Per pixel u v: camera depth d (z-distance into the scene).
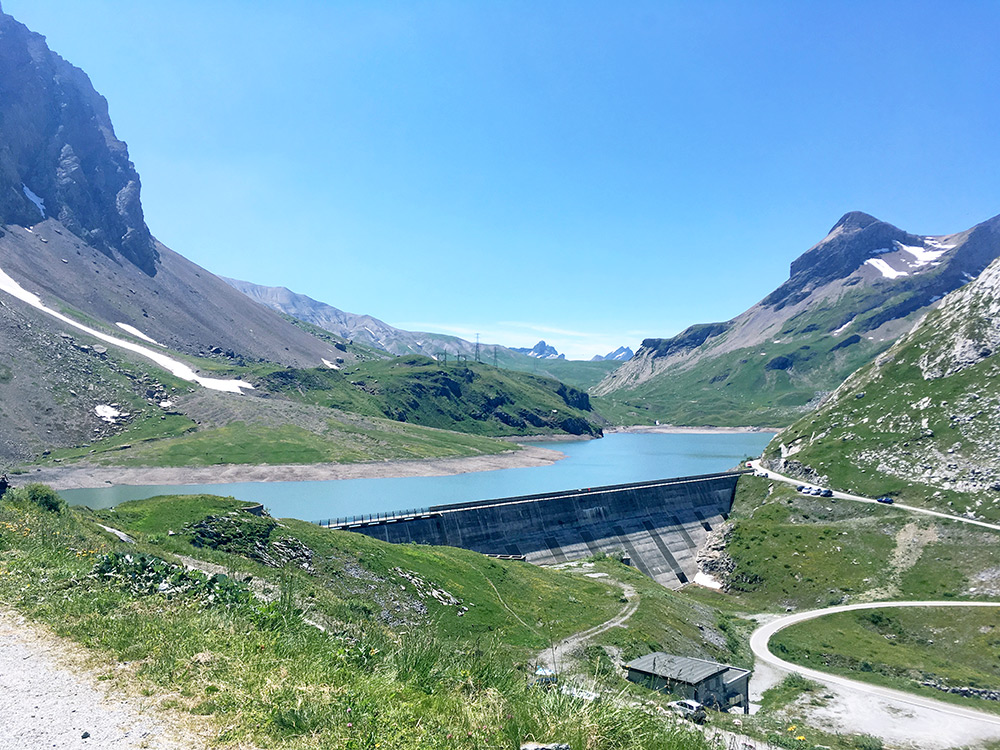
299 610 19.92
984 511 128.12
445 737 11.60
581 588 90.94
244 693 12.40
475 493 192.38
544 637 65.38
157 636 15.22
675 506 161.75
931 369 176.25
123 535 40.88
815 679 79.44
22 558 21.66
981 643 93.62
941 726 66.50
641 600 88.06
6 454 196.25
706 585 136.12
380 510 159.62
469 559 83.06
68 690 11.98
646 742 12.41
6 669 12.73
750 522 149.00
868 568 121.56
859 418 180.62
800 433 194.88
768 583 126.81
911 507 138.62
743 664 82.50
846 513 144.38
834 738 61.78
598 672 15.96
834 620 104.38
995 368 159.25
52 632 15.16
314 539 65.56
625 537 141.25
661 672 50.88
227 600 20.05
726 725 38.44
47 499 38.25
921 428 160.12
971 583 110.12
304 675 13.77
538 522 130.00
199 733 10.71
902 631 100.31
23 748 9.61
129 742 10.17
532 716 12.20
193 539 55.47
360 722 11.62
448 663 16.53
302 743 10.60
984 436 144.75
